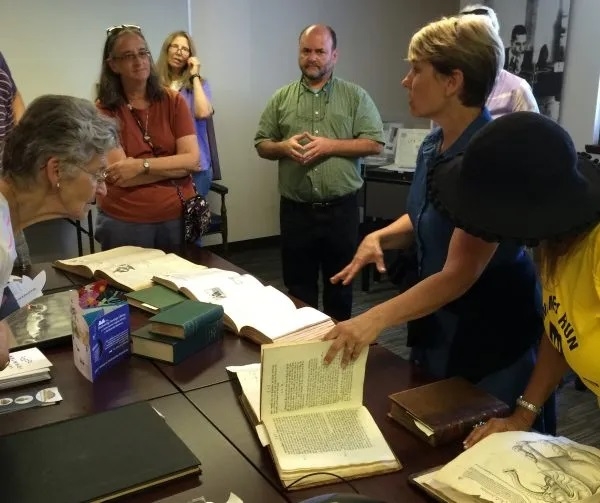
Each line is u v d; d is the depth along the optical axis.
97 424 1.16
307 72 3.01
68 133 1.21
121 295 1.82
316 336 1.57
